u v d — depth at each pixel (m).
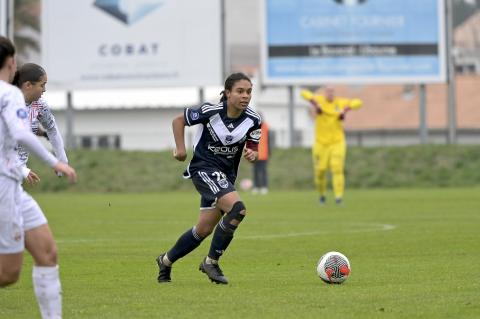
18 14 131.38
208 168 31.94
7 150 23.33
